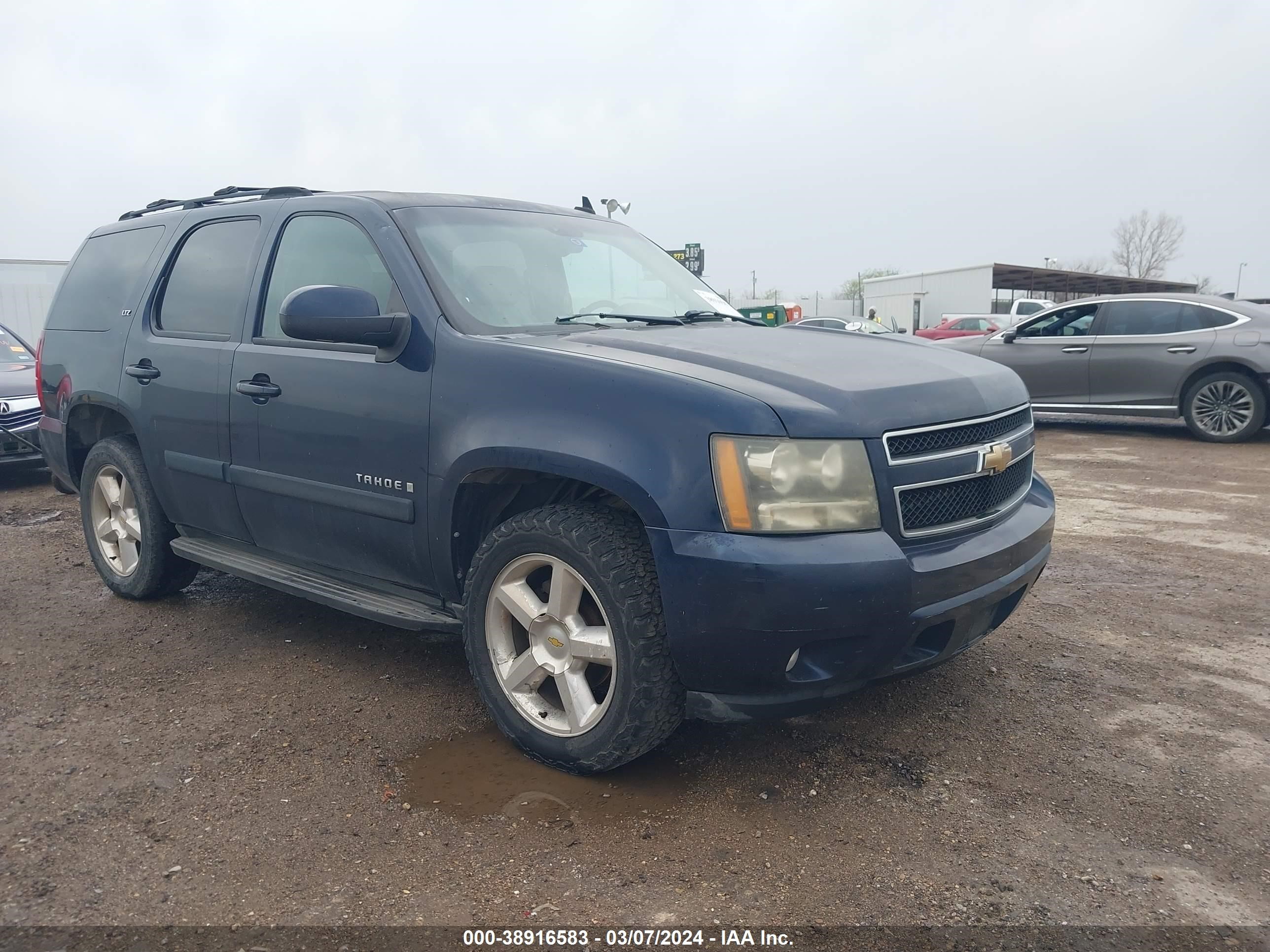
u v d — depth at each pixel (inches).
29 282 667.4
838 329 146.8
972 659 153.2
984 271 1689.2
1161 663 151.1
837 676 102.1
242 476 148.1
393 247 131.2
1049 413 482.6
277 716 132.9
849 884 93.0
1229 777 114.7
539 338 123.3
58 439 193.8
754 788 112.0
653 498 100.7
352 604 134.0
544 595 121.0
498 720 119.5
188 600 188.5
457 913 88.7
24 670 151.3
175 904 90.4
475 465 114.7
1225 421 382.6
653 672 104.0
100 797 110.5
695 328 137.0
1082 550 221.8
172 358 160.7
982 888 92.5
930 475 106.4
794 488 98.4
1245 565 207.5
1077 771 116.2
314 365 135.1
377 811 107.1
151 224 181.5
